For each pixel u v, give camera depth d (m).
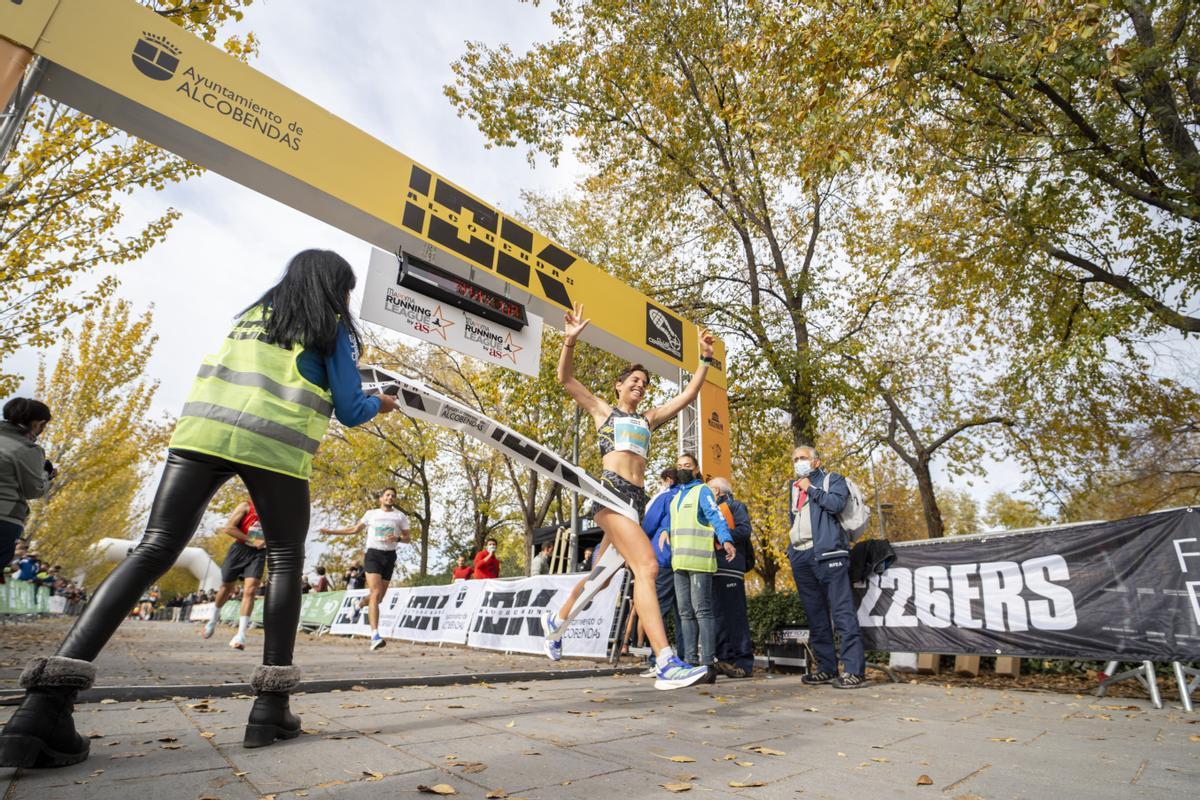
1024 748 2.64
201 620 26.38
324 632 13.42
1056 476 17.53
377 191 5.39
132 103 4.12
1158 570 4.44
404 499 26.44
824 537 5.34
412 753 2.12
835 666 5.48
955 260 13.43
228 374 2.16
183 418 2.07
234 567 7.44
